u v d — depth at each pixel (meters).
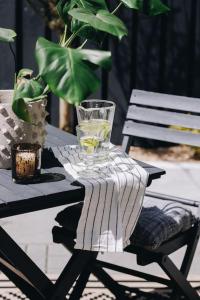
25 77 2.75
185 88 6.00
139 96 3.46
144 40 5.85
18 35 5.69
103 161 2.76
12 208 2.38
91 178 2.57
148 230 2.89
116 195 2.58
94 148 2.71
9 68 5.71
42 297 2.73
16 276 2.83
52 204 2.50
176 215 3.05
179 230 3.03
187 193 4.90
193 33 5.91
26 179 2.51
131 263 3.87
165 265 2.89
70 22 3.10
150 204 3.16
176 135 3.35
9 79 5.73
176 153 5.82
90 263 3.18
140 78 5.91
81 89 2.45
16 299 3.38
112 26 2.56
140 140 5.93
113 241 2.59
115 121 5.93
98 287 3.53
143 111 3.44
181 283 3.03
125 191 2.61
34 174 2.52
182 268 3.08
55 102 5.86
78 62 2.50
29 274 2.66
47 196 2.40
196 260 3.90
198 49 5.94
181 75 5.97
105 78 5.88
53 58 2.49
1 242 2.57
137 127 3.45
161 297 3.23
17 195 2.39
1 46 5.67
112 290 3.30
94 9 2.74
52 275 3.66
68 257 3.90
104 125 2.70
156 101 3.41
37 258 3.87
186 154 5.79
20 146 2.64
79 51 2.55
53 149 2.94
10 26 5.67
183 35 5.90
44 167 2.70
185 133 3.33
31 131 2.69
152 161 5.59
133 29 5.81
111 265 3.21
